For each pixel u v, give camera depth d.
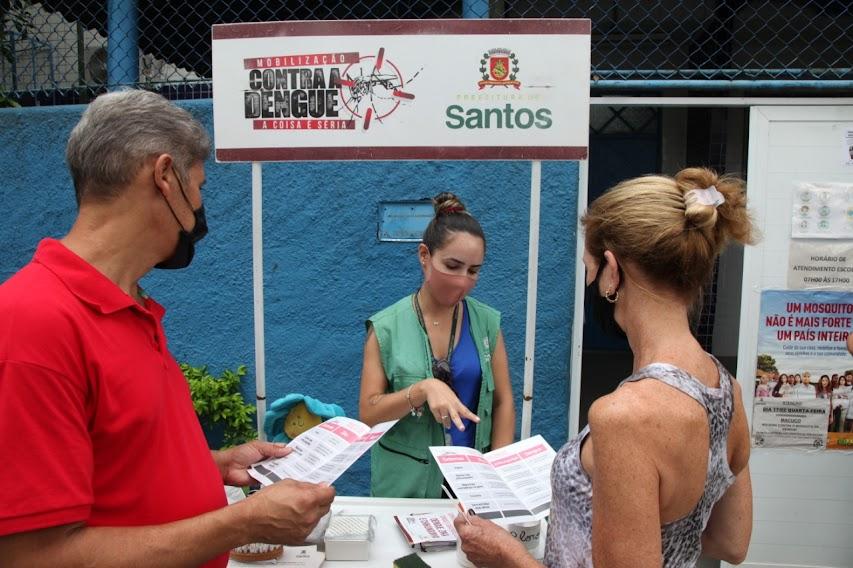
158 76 4.48
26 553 1.09
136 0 3.86
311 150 2.14
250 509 1.29
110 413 1.19
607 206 1.29
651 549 1.10
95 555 1.14
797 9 4.83
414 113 2.09
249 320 3.68
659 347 1.23
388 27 2.06
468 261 2.19
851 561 3.35
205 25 4.77
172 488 1.30
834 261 3.21
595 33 5.11
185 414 1.42
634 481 1.10
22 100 4.13
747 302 3.28
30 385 1.08
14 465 1.06
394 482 2.33
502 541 1.45
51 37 4.17
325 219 3.58
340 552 1.86
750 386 3.32
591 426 1.16
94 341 1.18
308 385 3.69
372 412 2.24
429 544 1.90
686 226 1.20
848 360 3.24
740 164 5.75
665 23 5.14
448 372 2.29
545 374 3.53
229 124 2.15
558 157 2.10
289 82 2.11
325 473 1.59
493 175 3.46
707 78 4.04
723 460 1.25
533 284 2.29
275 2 4.61
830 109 3.15
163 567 1.21
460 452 1.92
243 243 3.64
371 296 3.61
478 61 2.06
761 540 3.39
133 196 1.26
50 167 3.69
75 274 1.20
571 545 1.30
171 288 3.70
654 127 7.14
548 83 2.06
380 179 3.53
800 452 3.33
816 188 3.18
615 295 1.31
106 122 1.24
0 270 3.80
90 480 1.15
